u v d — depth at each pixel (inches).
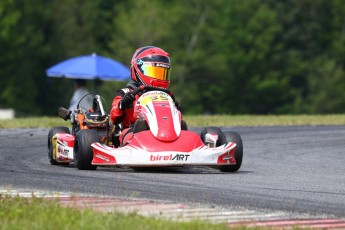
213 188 1182.9
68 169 1409.9
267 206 1042.7
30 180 1243.2
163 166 1346.0
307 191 1182.9
